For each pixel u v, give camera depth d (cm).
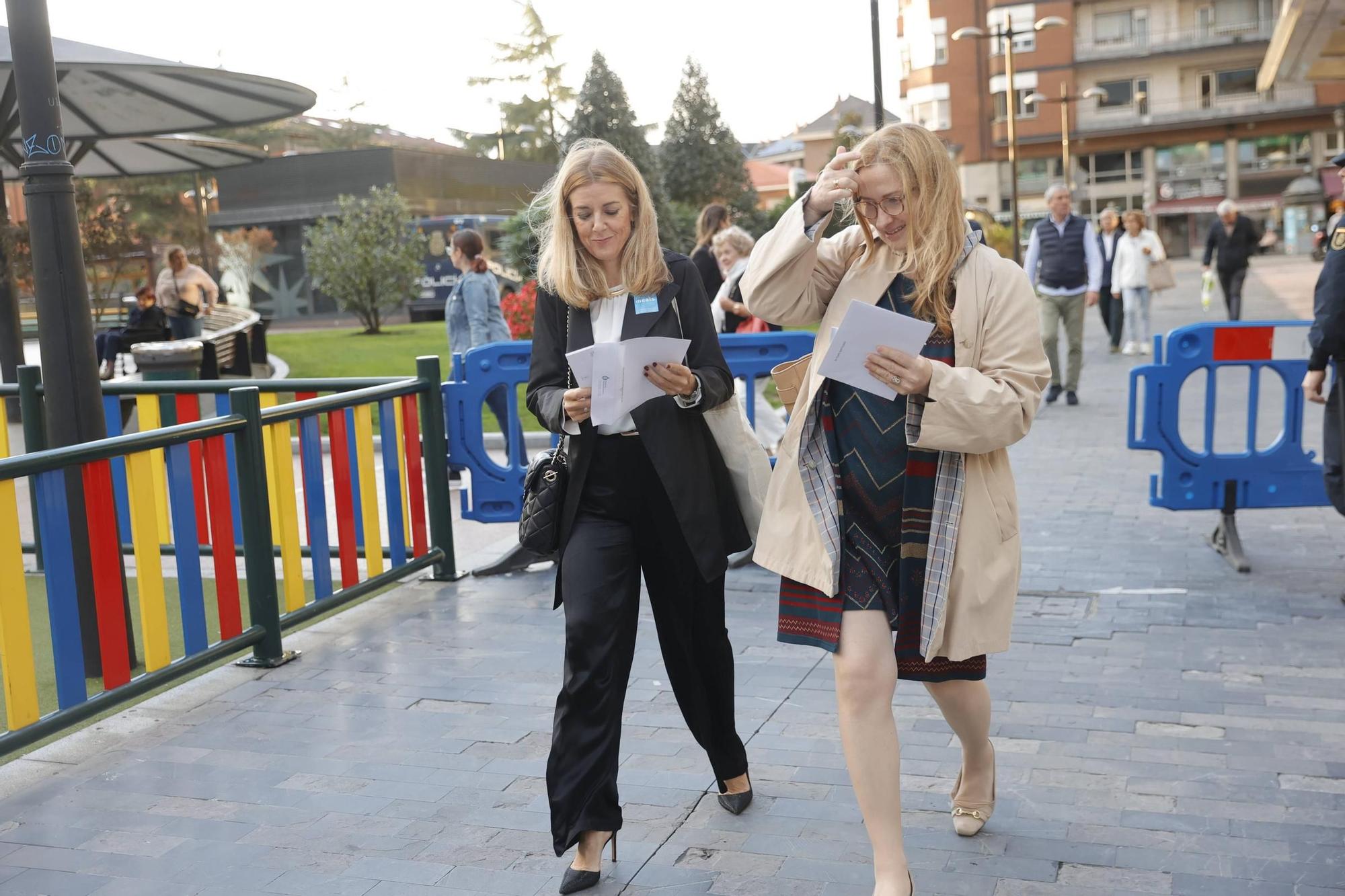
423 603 575
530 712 429
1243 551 606
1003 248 3997
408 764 384
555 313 318
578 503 310
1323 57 1888
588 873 300
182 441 441
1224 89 6181
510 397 618
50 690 489
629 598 309
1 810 359
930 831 323
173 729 420
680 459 304
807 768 371
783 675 457
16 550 376
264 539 481
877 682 268
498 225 3597
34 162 455
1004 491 278
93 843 336
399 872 314
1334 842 310
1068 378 1162
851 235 297
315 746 402
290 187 3831
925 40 6425
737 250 814
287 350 2280
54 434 467
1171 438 580
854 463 276
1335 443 500
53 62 459
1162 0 6128
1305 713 399
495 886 305
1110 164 6356
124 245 2241
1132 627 498
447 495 615
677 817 339
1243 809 331
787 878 303
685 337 311
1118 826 323
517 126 6938
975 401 256
